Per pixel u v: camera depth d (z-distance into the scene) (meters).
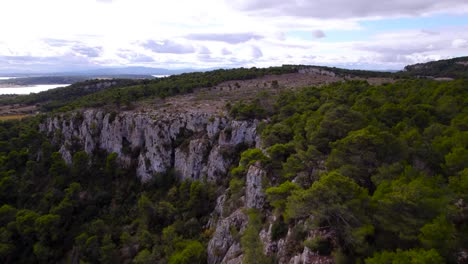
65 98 176.62
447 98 47.03
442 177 26.95
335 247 23.08
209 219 54.66
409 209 20.98
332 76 148.25
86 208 68.75
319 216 22.50
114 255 53.69
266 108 76.19
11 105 171.75
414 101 49.69
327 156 34.84
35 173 79.62
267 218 35.94
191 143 71.31
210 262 41.91
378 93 57.53
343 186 22.70
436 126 36.41
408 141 32.62
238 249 37.22
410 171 26.17
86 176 77.94
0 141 93.12
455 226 21.55
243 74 144.88
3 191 72.44
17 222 60.78
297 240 27.48
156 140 75.81
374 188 28.58
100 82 194.50
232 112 73.50
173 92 110.44
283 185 31.27
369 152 29.45
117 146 81.75
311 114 50.25
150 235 54.78
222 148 67.12
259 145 58.16
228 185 60.59
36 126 101.88
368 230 20.86
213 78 137.38
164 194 69.06
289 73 159.75
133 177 77.00
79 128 89.50
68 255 58.06
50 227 58.88
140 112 84.56
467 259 18.75
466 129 35.22
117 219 65.38
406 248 20.48
